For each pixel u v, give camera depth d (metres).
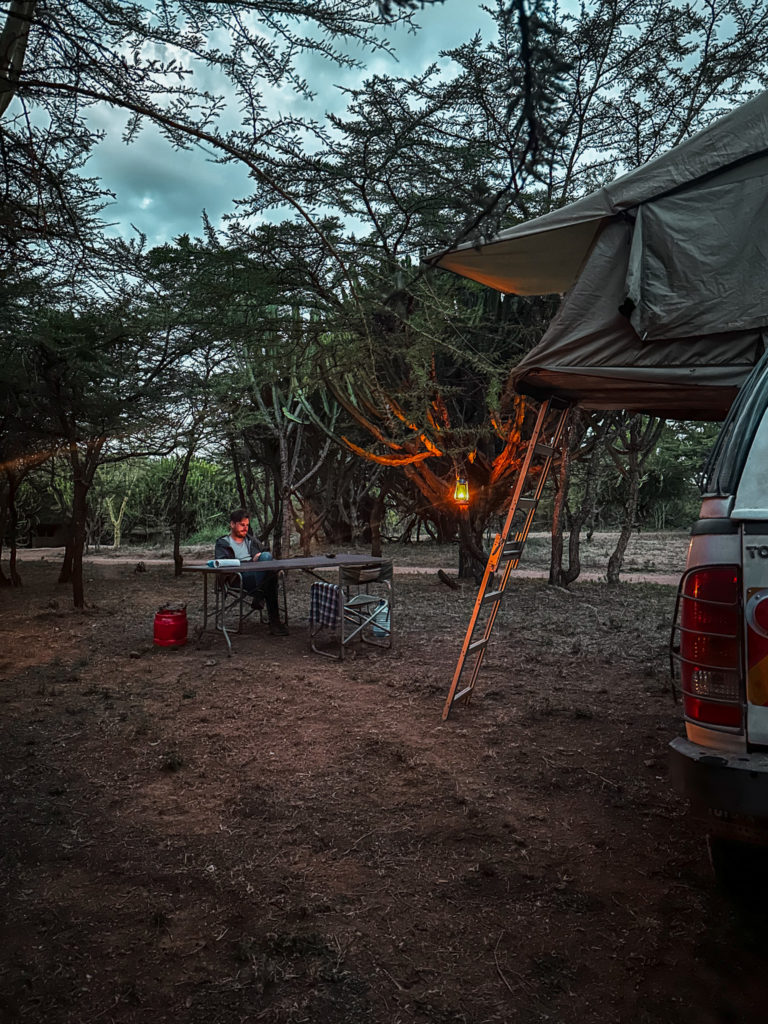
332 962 2.30
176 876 2.84
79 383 9.12
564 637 7.71
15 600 10.68
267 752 4.24
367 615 7.32
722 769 2.21
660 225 3.73
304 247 6.24
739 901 2.65
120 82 2.69
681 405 5.27
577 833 3.23
